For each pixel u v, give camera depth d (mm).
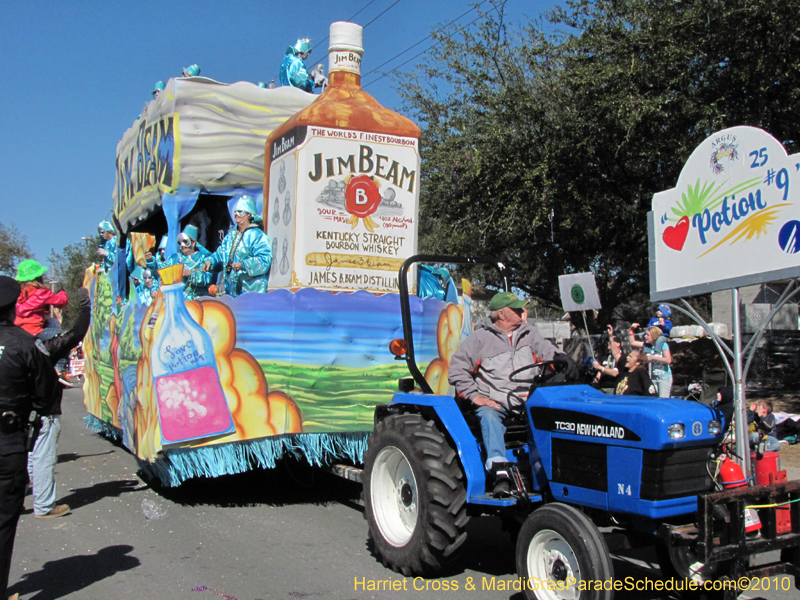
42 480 5781
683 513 3430
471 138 16266
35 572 4480
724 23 11203
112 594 4070
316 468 6785
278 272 6340
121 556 4773
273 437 5727
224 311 5609
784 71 11031
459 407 4684
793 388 14297
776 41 10672
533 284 21781
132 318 6598
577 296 8359
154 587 4184
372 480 4762
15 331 3867
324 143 6129
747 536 3342
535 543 3691
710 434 3463
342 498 6449
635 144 13688
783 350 15898
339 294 5883
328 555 4812
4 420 3689
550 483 3922
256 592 4105
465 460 4168
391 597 4043
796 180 3861
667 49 12078
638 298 30812
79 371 23812
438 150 17031
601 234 17328
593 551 3348
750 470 3711
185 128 6953
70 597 4031
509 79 16891
